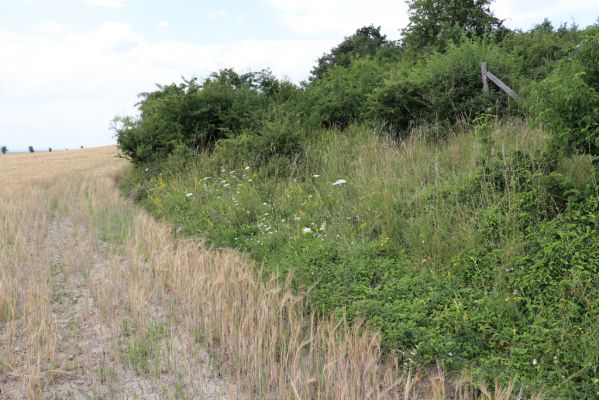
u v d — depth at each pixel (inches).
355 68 559.2
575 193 218.4
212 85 614.2
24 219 400.2
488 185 260.5
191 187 445.4
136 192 514.0
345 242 258.1
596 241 193.6
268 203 356.8
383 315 195.0
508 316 184.2
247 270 235.9
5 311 211.2
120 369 172.1
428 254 236.1
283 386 148.6
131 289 227.9
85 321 209.6
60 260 298.0
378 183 315.6
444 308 195.0
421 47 810.2
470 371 160.2
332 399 146.1
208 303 203.9
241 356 169.3
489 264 213.6
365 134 442.3
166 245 294.5
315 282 224.4
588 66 215.9
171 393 155.0
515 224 223.3
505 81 414.6
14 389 158.7
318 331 180.9
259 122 525.0
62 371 165.5
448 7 796.6
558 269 191.9
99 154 1723.7
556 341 165.2
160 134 615.5
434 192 280.7
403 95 429.1
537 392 148.6
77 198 545.6
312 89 577.6
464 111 403.2
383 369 168.2
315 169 407.5
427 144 378.3
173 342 189.2
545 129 235.3
